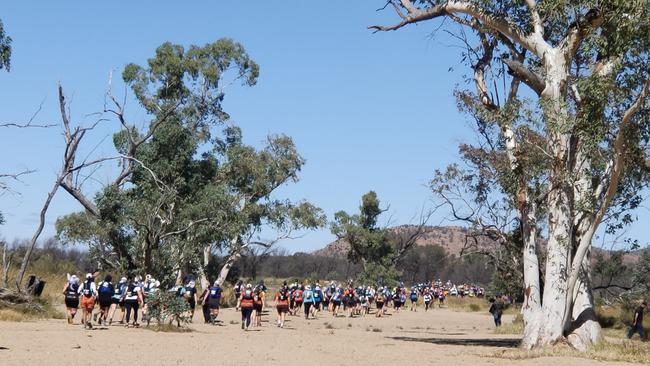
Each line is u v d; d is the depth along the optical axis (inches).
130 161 1690.5
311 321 1453.0
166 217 1633.9
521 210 807.7
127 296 936.3
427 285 2999.5
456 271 4507.9
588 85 697.6
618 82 697.0
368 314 1959.9
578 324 756.0
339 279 4121.6
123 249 1627.7
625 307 1418.6
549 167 770.2
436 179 902.4
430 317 1932.8
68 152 1283.2
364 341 895.1
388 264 2933.1
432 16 855.1
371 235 2866.6
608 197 716.0
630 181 778.2
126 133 1892.2
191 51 2191.2
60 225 1633.9
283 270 4569.4
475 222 896.3
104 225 1584.6
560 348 722.8
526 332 770.2
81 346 638.5
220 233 1825.8
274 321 1365.7
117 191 1608.0
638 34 660.7
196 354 625.0
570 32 749.3
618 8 660.1
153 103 2135.8
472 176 906.1
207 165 2079.2
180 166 1905.8
